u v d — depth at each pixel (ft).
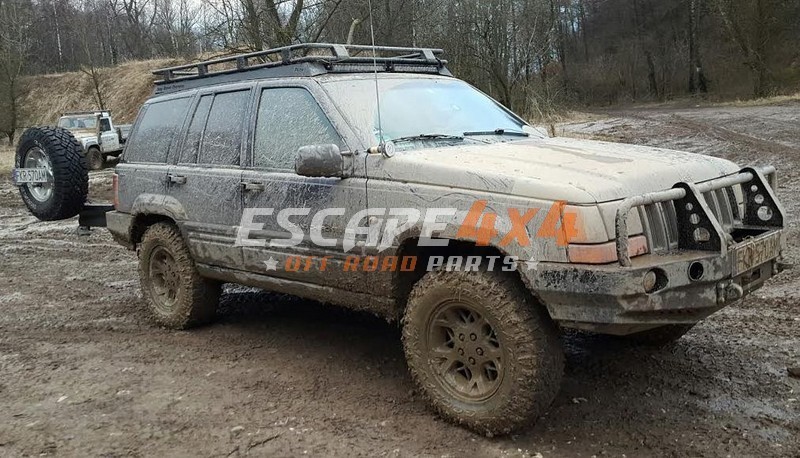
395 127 14.83
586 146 14.56
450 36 72.95
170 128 19.10
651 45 186.70
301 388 14.76
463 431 12.60
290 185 15.21
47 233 36.52
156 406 14.02
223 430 12.89
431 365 13.05
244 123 16.76
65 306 22.17
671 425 12.64
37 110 137.08
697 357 15.80
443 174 12.70
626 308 10.90
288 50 16.30
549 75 99.40
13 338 18.88
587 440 12.21
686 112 103.04
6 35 113.91
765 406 13.28
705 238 11.59
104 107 129.18
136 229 20.12
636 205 11.10
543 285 11.39
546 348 11.79
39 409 14.01
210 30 46.57
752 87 136.36
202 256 17.71
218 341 18.03
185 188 17.97
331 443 12.28
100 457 12.01
